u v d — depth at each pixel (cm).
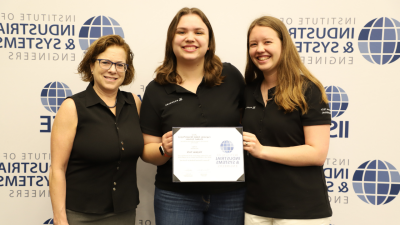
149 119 140
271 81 133
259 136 128
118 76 126
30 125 179
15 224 182
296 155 117
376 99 176
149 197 186
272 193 123
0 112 177
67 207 124
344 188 181
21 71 176
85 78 132
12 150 179
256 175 128
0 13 173
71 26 175
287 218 119
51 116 179
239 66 179
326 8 174
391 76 175
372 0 172
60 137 120
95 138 121
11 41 175
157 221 145
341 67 177
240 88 147
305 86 122
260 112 130
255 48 128
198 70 141
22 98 177
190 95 136
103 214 127
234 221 139
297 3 174
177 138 122
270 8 175
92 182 124
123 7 175
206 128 122
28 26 174
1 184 180
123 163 128
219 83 139
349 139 179
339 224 183
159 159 136
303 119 122
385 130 177
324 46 176
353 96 177
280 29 125
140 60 178
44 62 177
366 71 176
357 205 181
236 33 177
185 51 131
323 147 120
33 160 180
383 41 173
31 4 173
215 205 138
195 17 131
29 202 182
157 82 142
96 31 176
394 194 178
